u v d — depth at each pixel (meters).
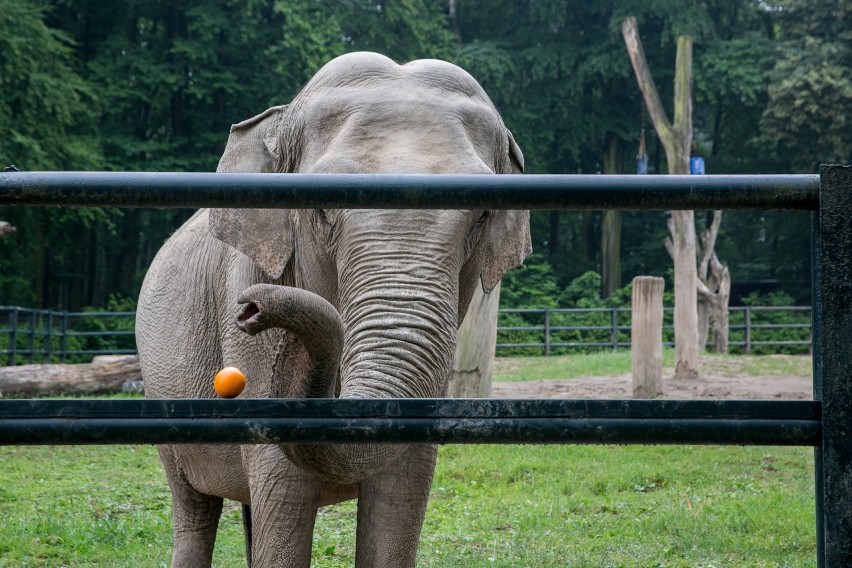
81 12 32.50
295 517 3.71
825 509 1.75
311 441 1.80
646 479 9.02
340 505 8.10
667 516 7.38
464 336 10.27
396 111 3.52
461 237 3.44
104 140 29.97
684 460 9.93
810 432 1.78
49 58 26.56
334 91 3.67
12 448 11.38
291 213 3.82
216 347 4.41
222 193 1.82
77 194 1.81
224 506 8.23
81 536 6.94
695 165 18.58
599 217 41.41
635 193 1.81
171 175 1.82
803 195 1.80
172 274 4.79
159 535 7.06
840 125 31.47
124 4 32.84
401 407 1.81
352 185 1.82
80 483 9.26
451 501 8.18
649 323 14.36
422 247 3.33
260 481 3.74
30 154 25.05
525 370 20.58
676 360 17.23
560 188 1.82
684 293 17.14
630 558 6.27
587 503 8.02
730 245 39.38
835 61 32.22
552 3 36.09
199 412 1.79
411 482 3.80
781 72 32.81
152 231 33.03
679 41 18.52
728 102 37.69
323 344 2.34
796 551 6.53
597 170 41.50
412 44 34.69
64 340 21.27
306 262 3.74
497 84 36.25
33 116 25.73
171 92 31.81
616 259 36.81
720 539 6.71
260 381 3.92
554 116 37.53
